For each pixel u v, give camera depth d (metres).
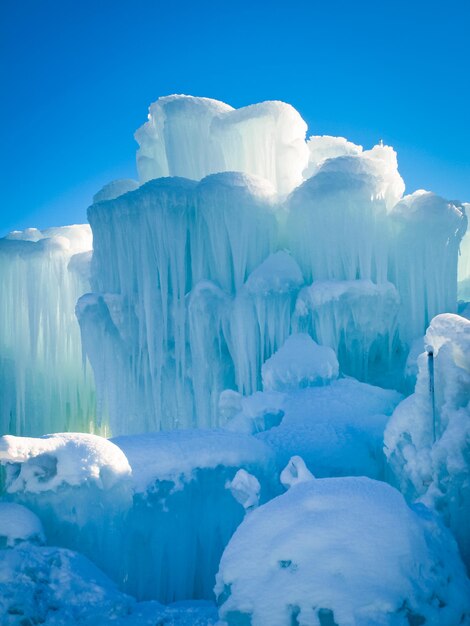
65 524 12.54
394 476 14.46
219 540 14.69
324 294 20.53
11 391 26.70
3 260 25.95
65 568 11.52
